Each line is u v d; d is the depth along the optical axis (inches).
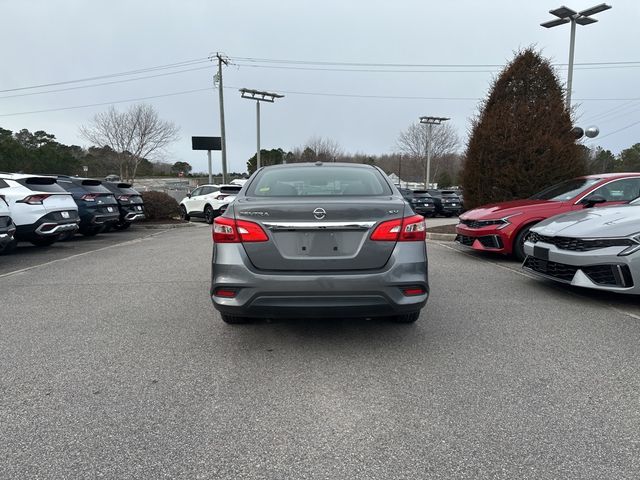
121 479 86.0
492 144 426.9
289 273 134.2
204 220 825.5
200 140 1354.6
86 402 115.6
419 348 151.3
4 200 309.3
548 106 416.2
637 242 183.3
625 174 303.7
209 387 124.0
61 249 394.6
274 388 123.2
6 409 112.1
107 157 1508.4
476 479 85.4
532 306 201.0
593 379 127.2
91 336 165.2
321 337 162.1
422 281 137.9
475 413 109.3
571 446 95.4
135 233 553.0
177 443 97.7
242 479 85.9
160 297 221.5
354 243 135.3
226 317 165.5
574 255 198.1
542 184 408.8
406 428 103.0
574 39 585.3
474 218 320.2
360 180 165.5
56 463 90.7
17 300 216.2
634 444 95.9
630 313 190.1
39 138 2340.1
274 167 179.9
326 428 103.3
